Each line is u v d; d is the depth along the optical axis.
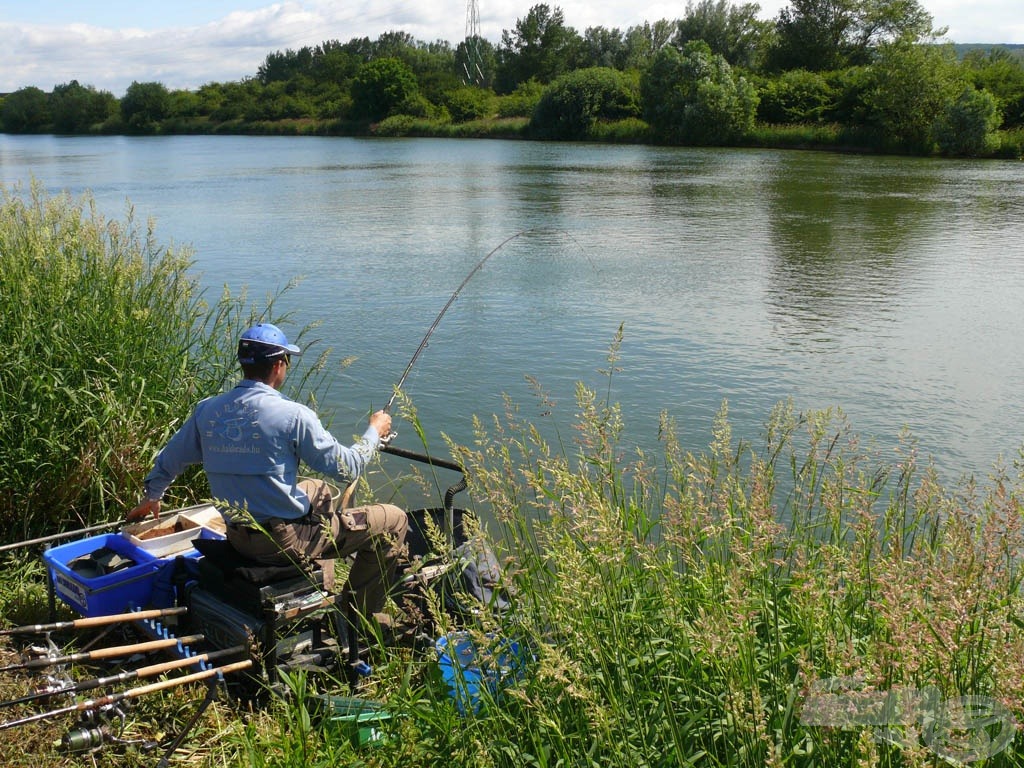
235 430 3.80
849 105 53.72
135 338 6.01
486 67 92.31
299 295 13.79
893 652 2.55
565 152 50.72
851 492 3.55
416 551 4.88
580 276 15.57
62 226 6.45
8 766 3.42
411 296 13.81
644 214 23.62
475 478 3.47
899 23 68.94
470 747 2.94
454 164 42.25
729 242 19.20
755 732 2.52
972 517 3.25
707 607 2.96
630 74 68.62
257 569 3.74
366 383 9.80
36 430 5.38
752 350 11.16
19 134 98.50
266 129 83.88
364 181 33.34
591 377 10.13
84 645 4.24
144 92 91.94
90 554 4.37
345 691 3.66
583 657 2.92
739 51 82.62
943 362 10.64
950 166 39.34
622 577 3.18
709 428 8.60
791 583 3.13
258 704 3.74
